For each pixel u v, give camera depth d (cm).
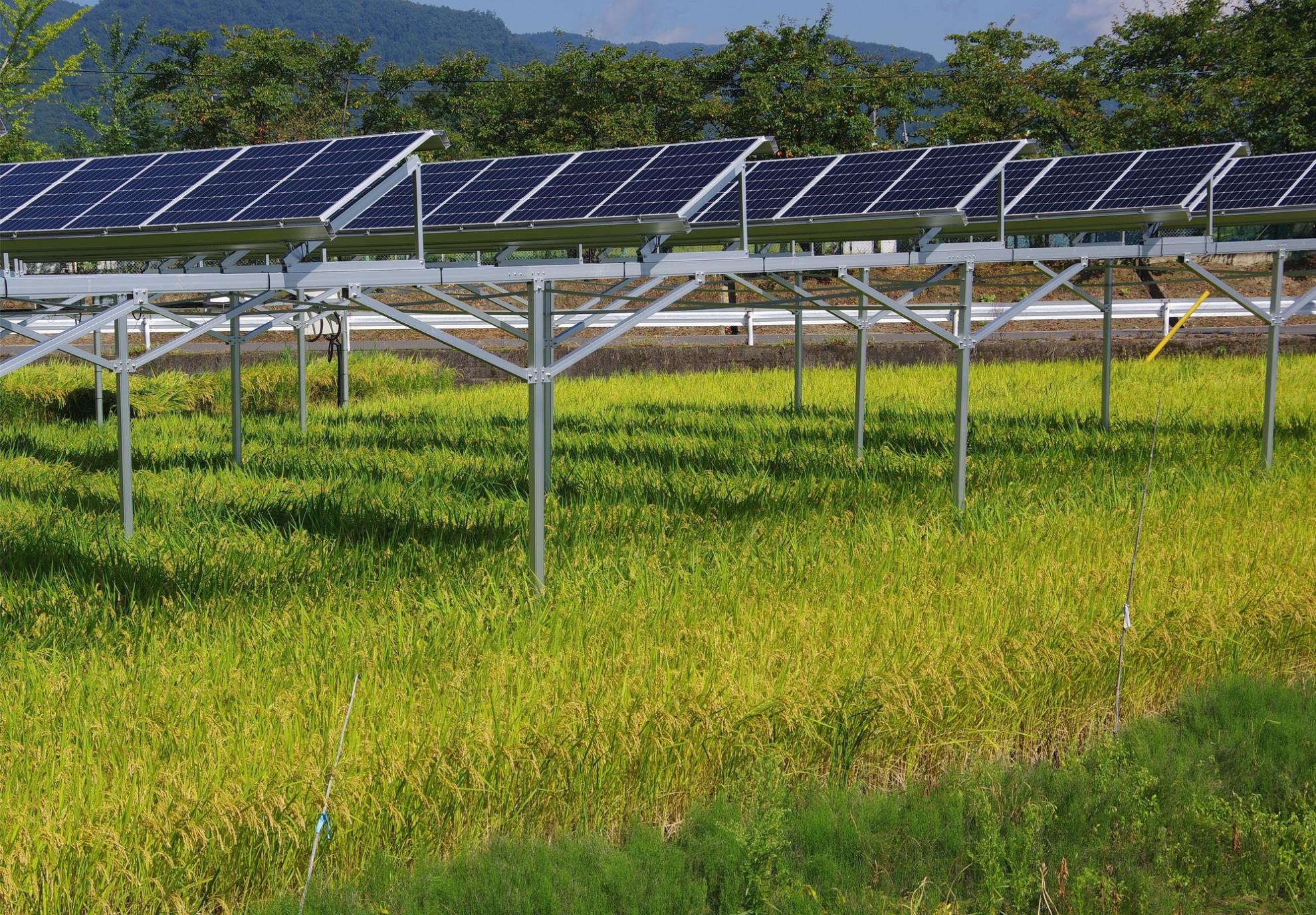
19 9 3456
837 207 1041
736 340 2564
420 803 492
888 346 2381
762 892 453
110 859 434
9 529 924
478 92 3812
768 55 3328
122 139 4066
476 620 673
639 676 588
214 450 1347
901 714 570
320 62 3838
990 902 458
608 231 852
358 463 1227
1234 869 495
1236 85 3144
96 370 1602
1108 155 1303
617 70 3341
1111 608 701
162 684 584
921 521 939
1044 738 620
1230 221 1295
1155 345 2380
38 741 523
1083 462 1170
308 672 594
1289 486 1016
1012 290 3356
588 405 1736
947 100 3416
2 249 825
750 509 970
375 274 759
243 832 460
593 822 520
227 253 823
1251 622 696
